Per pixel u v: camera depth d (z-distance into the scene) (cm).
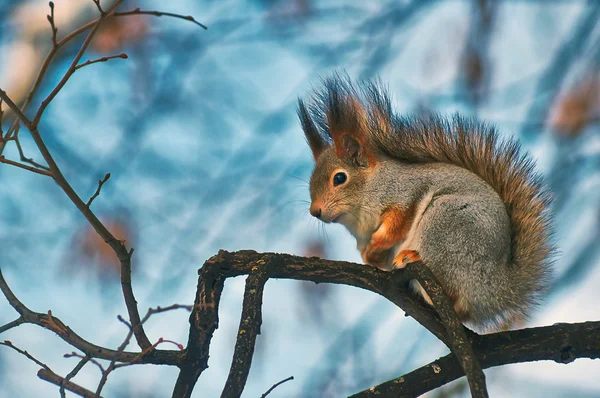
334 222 1144
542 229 970
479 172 1050
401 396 796
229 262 820
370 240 1126
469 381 684
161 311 690
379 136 1133
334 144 1180
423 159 1105
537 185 1012
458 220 949
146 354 778
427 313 849
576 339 803
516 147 1055
